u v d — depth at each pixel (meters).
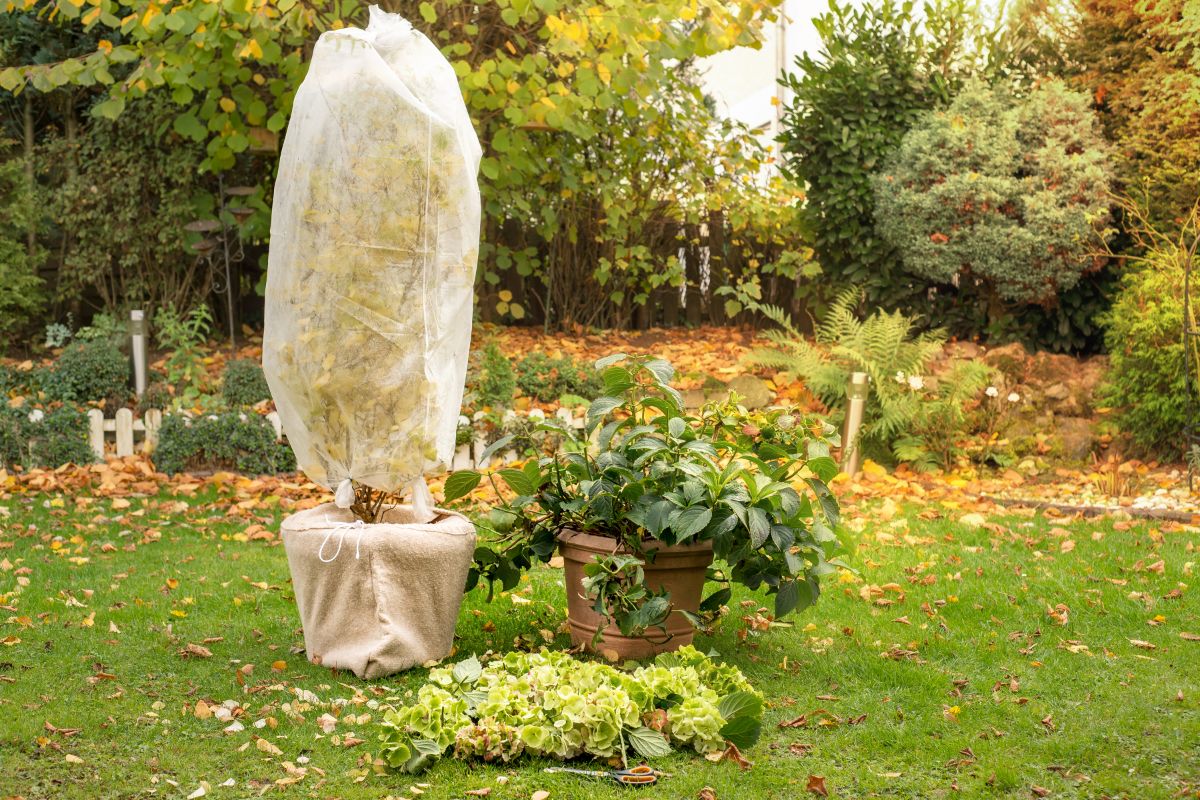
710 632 4.56
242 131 9.31
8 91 10.40
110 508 6.83
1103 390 8.66
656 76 8.77
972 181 9.29
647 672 3.61
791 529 4.13
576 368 9.26
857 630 4.69
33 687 3.87
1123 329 8.45
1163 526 6.52
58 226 10.66
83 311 11.00
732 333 11.66
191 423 7.90
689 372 9.54
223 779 3.23
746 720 3.44
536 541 4.42
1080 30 10.20
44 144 10.53
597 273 11.12
